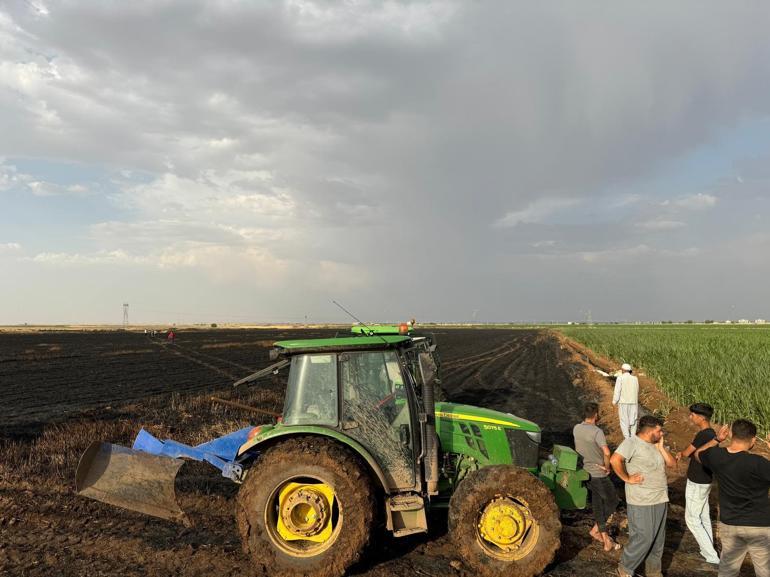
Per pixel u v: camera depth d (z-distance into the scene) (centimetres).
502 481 496
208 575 492
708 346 2808
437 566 516
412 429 537
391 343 546
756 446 992
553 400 1680
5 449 955
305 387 545
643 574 506
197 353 3759
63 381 2111
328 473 489
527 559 485
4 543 555
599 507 566
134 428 1120
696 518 532
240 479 564
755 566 430
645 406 1523
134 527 603
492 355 3716
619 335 4512
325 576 479
